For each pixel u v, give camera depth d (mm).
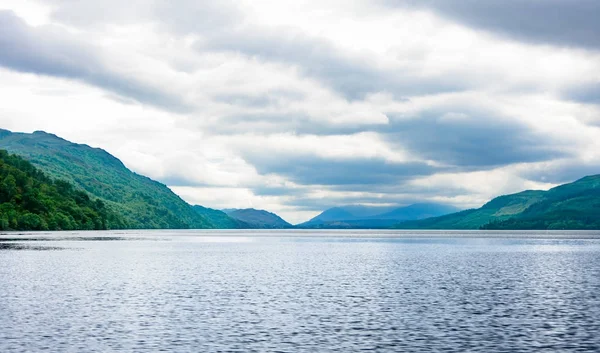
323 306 61406
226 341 44094
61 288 75688
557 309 59438
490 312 57500
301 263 125625
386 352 40750
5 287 76188
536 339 44844
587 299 67000
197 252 169750
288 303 63562
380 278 91375
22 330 47719
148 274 96188
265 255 158125
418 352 40719
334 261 132750
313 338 45219
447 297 68688
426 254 164875
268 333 47094
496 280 88438
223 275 95625
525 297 68625
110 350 41125
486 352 40812
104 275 93375
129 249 176375
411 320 53000
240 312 57250
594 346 42562
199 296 69125
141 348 41781
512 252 176875
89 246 187125
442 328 49250
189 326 49875
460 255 159625
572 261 133000
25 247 169750
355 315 55688
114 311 57406
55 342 43500
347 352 40719
